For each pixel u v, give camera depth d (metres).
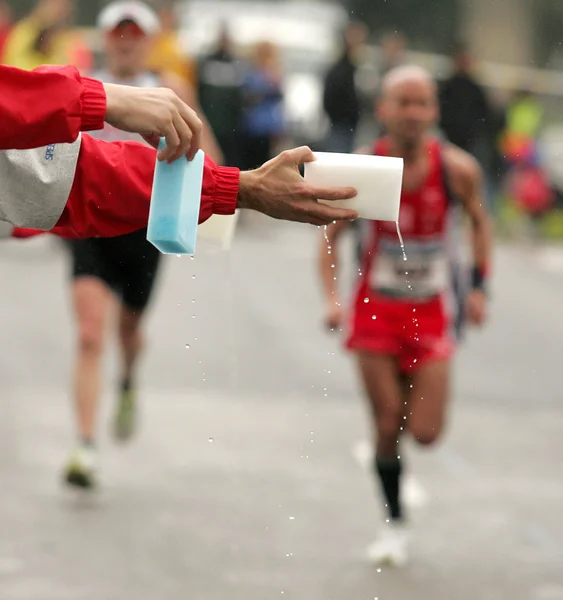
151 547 16.17
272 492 18.66
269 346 28.86
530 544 16.89
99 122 7.71
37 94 7.54
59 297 33.97
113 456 20.44
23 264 39.38
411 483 19.47
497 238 51.19
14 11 50.31
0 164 8.12
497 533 17.30
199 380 25.47
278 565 15.57
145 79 19.86
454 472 20.19
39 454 20.41
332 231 17.19
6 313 31.41
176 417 22.86
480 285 18.11
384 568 15.68
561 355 29.55
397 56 53.84
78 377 18.59
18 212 8.27
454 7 66.56
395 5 70.25
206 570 15.34
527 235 50.84
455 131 45.47
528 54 61.44
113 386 24.84
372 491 18.89
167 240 7.94
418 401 16.59
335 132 49.12
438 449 21.53
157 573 15.24
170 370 26.14
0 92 7.49
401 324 16.59
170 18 44.56
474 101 45.47
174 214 7.92
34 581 14.89
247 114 49.19
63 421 22.36
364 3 70.88
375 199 8.29
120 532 16.75
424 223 16.64
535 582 15.49
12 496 18.20
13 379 24.92
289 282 37.81
